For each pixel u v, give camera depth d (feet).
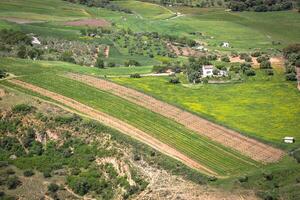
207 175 437.58
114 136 491.31
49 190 451.53
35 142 514.27
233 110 572.51
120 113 545.03
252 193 418.51
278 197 412.57
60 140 507.30
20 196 444.96
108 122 520.83
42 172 480.64
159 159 456.86
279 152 484.33
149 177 438.81
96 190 448.65
